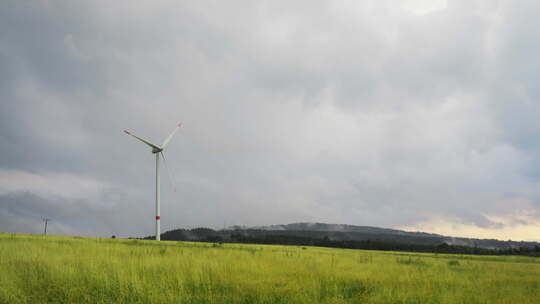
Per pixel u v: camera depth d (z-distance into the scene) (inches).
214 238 7785.4
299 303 446.0
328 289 534.3
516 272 955.3
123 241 1985.7
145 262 708.0
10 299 427.5
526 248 4640.8
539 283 700.0
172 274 589.0
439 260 1550.2
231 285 544.7
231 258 887.1
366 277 676.1
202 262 733.3
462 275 784.9
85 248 1010.7
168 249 1180.5
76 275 546.6
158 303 428.8
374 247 6397.6
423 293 513.0
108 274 552.7
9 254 773.9
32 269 579.8
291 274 671.8
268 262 844.0
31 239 1476.4
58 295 460.4
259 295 474.3
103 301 440.1
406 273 740.7
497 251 5172.2
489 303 477.1
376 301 470.9
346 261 1039.6
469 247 5979.3
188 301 446.0
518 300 499.2
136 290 462.3
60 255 782.5
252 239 7647.6
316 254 1449.3
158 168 3469.5
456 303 474.9
